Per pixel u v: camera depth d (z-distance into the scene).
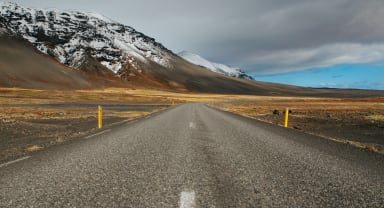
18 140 12.35
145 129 15.67
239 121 22.42
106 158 7.96
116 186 5.42
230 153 8.91
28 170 6.59
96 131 14.90
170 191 5.15
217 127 17.20
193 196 4.90
